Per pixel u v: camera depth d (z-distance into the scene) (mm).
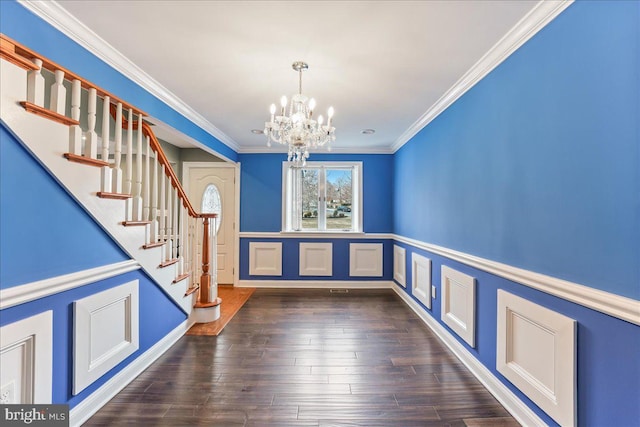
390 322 3414
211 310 3393
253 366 2406
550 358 1560
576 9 1416
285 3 1575
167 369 2359
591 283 1337
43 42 1589
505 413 1867
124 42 1947
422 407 1918
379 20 1716
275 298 4410
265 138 4488
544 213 1627
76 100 1725
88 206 1787
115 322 2049
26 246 1439
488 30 1802
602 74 1282
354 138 4461
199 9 1625
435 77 2434
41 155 1487
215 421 1777
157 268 2521
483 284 2232
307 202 5250
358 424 1762
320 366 2414
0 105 1305
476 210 2348
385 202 5109
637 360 1152
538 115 1676
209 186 5230
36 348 1478
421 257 3562
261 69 2307
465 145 2539
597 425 1305
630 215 1169
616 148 1222
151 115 2553
